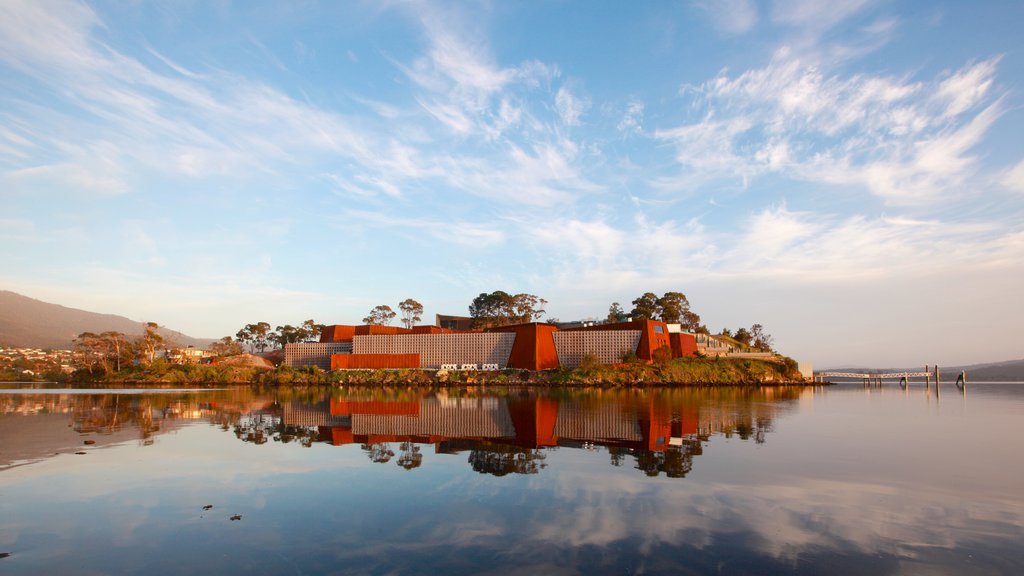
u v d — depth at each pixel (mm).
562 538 19203
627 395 97250
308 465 31016
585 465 31250
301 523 20750
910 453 35969
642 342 141000
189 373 162500
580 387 124312
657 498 24234
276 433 44219
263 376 150625
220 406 70125
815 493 25359
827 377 189000
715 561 17250
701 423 52594
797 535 19703
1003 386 173625
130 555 17625
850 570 16672
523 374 136750
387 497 24312
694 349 166625
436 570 16406
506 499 24000
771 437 43094
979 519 21734
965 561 17453
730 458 33656
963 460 33562
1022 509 23062
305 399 85000
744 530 20172
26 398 83750
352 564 16875
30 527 20219
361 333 168875
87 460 32125
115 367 177750
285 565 16828
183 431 44906
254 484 26547
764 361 164375
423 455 34344
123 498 23969
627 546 18484
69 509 22359
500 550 18047
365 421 53344
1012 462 32969
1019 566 17062
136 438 40812
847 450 36969
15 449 35781
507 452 35531
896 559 17562
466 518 21391
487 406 72125
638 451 36125
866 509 22906
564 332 146875
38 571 16375
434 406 71812
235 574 16172
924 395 111375
